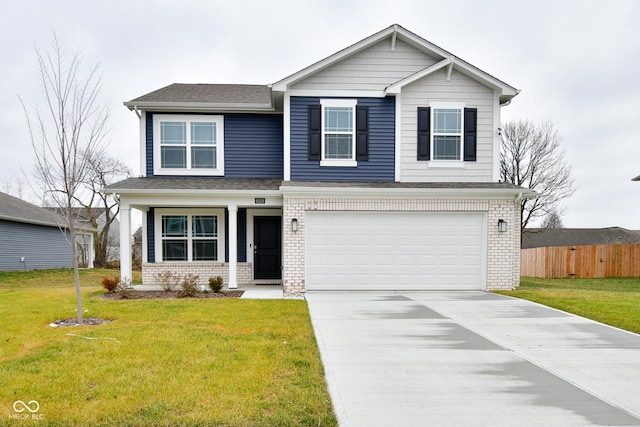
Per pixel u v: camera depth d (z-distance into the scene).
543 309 7.80
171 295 9.56
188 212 11.95
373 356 4.86
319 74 10.84
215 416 3.24
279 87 10.55
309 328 6.11
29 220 17.50
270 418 3.23
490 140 11.00
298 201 10.00
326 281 10.16
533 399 3.70
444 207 10.16
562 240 34.84
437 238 10.27
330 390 3.83
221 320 6.54
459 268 10.29
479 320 6.82
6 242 16.66
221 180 11.41
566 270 18.14
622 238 34.66
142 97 12.05
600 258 18.27
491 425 3.20
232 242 10.35
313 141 10.77
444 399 3.67
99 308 7.48
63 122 7.08
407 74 10.98
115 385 3.82
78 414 3.27
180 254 11.98
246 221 12.01
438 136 10.93
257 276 12.02
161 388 3.75
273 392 3.71
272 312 7.25
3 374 4.06
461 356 4.89
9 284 13.50
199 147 11.73
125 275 10.07
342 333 5.90
